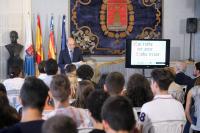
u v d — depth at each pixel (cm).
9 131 213
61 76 280
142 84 361
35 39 801
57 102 275
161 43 720
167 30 837
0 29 778
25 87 226
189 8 838
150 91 360
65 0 806
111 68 811
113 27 822
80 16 812
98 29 820
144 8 827
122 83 305
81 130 266
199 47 823
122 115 176
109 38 823
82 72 452
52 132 145
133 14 826
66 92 274
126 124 177
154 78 294
